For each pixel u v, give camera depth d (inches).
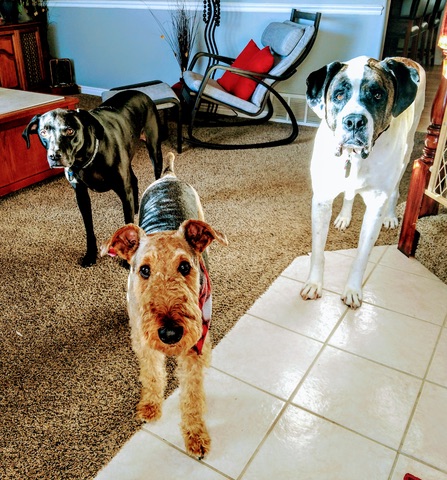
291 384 72.0
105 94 162.4
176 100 156.7
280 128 194.7
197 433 60.7
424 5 256.8
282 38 165.5
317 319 85.8
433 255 98.1
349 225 118.5
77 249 108.3
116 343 79.7
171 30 215.0
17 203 131.0
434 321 85.2
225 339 80.8
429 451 61.7
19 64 233.8
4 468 58.9
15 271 99.8
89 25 237.5
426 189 96.7
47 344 79.6
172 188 73.4
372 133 69.5
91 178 94.7
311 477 58.2
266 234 113.8
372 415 66.8
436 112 91.9
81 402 68.2
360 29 176.9
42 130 87.5
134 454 60.9
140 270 53.8
